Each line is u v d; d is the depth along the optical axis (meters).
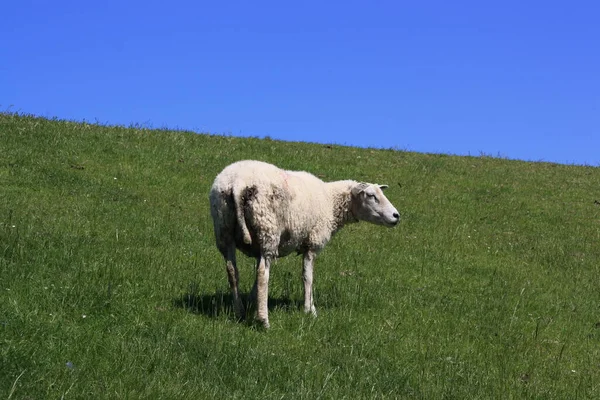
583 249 17.39
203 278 11.09
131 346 7.65
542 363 9.72
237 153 21.98
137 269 10.75
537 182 24.27
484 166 26.05
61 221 12.87
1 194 14.13
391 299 11.70
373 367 8.49
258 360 7.91
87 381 6.56
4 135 18.77
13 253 10.28
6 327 7.46
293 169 21.19
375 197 10.80
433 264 14.52
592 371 9.66
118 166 18.41
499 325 11.16
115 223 13.65
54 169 16.88
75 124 21.73
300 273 12.40
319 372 8.01
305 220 9.75
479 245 16.78
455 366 9.02
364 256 14.36
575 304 13.04
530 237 18.03
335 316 10.24
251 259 12.80
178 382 6.94
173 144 21.67
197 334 8.45
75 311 8.55
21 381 6.27
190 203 16.56
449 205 20.14
